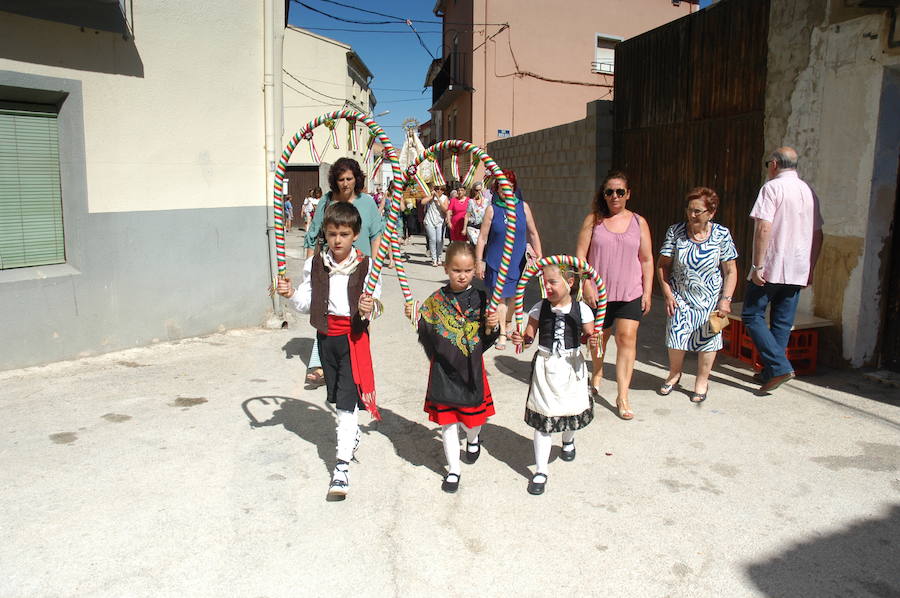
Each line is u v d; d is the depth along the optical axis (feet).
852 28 18.48
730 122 24.70
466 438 14.65
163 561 10.16
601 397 17.67
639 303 16.15
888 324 18.93
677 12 74.13
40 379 18.45
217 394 17.62
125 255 21.11
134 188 21.16
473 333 12.01
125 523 11.19
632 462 13.67
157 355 21.20
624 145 32.81
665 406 16.92
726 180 25.07
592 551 10.51
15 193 19.01
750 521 11.39
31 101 19.04
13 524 11.10
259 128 24.62
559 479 12.93
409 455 14.03
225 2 23.04
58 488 12.35
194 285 23.15
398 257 12.43
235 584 9.64
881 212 18.35
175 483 12.61
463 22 74.08
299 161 98.89
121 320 21.25
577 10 70.08
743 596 9.43
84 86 19.65
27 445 14.20
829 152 19.42
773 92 21.85
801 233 16.81
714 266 16.62
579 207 36.52
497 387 18.60
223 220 23.75
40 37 18.49
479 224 28.30
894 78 17.70
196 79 22.45
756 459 13.76
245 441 14.57
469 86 70.95
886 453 13.98
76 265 20.08
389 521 11.37
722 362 20.80
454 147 12.39
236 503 11.91
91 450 14.01
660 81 29.35
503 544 10.70
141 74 20.98
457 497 12.21
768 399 17.33
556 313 12.35
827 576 9.87
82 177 19.85
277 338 23.67
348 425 12.46
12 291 18.67
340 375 12.56
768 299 17.28
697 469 13.34
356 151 18.04
